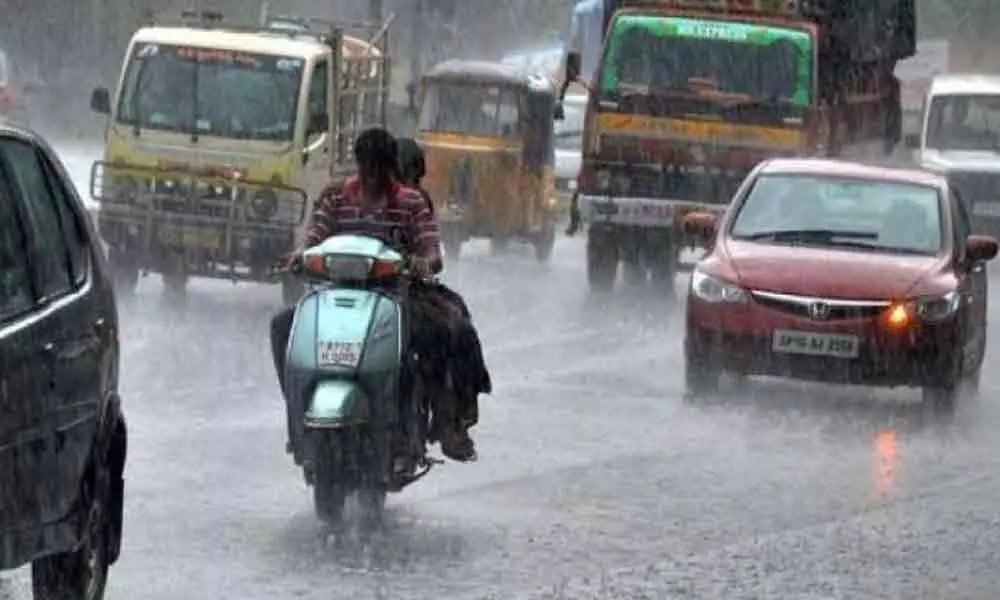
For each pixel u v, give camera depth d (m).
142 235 37.41
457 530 19.41
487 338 34.78
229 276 37.41
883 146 51.69
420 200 19.94
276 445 23.41
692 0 43.28
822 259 28.08
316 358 18.81
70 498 14.67
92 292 15.55
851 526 20.16
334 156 38.75
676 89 42.81
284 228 37.16
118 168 37.53
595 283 43.84
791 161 30.78
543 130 52.56
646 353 33.16
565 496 21.23
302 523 19.42
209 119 37.62
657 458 23.64
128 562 17.58
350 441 18.64
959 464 23.95
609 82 43.09
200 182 37.25
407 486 21.45
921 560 18.70
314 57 38.09
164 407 25.89
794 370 27.33
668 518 20.28
